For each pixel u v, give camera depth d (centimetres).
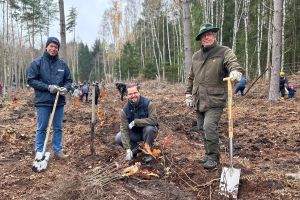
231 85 446
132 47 5222
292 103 1277
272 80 1372
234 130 818
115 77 5678
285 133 767
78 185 448
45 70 578
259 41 2827
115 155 602
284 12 2417
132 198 432
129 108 535
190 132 805
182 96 1808
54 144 601
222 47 492
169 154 592
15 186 486
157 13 4984
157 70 4144
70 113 1233
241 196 432
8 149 679
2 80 4559
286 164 532
